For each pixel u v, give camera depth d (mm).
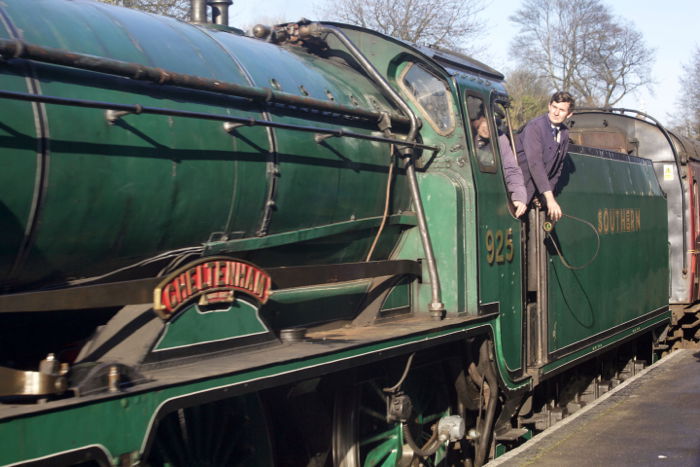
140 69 3201
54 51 2893
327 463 4289
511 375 5590
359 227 4555
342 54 5324
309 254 4312
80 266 3195
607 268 7762
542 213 6246
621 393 6980
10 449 2371
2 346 3178
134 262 3412
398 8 22562
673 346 11484
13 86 2826
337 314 4504
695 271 10992
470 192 5102
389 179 4711
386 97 5098
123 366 2805
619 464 4922
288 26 5133
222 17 5121
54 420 2492
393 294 4879
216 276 3361
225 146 3629
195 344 3271
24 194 2842
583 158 7398
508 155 5832
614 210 8008
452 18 22547
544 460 5031
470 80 5516
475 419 5766
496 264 5402
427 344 4430
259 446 3723
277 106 4027
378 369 4434
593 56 43125
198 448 3441
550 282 6359
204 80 3480
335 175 4316
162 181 3320
